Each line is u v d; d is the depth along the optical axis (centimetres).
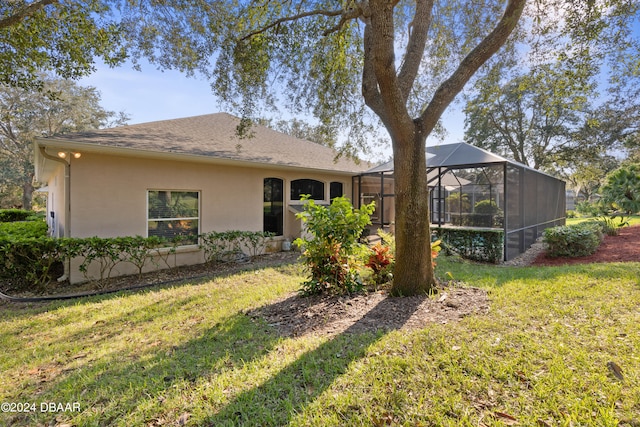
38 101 2619
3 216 1627
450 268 748
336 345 333
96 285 665
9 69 806
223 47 741
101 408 250
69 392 274
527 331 337
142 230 768
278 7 721
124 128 852
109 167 716
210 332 402
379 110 497
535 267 747
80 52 839
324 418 221
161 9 761
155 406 246
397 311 419
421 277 477
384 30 412
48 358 347
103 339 396
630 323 341
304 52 775
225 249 903
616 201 1554
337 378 269
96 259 706
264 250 1038
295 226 1110
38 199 3609
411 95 791
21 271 620
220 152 870
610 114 2166
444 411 222
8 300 566
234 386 270
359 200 1265
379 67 422
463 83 484
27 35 789
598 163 2533
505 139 2700
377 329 368
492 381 252
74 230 673
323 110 834
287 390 261
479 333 336
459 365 277
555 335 323
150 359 331
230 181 941
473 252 898
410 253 475
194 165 859
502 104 2469
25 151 2762
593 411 213
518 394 235
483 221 1073
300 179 1163
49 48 826
